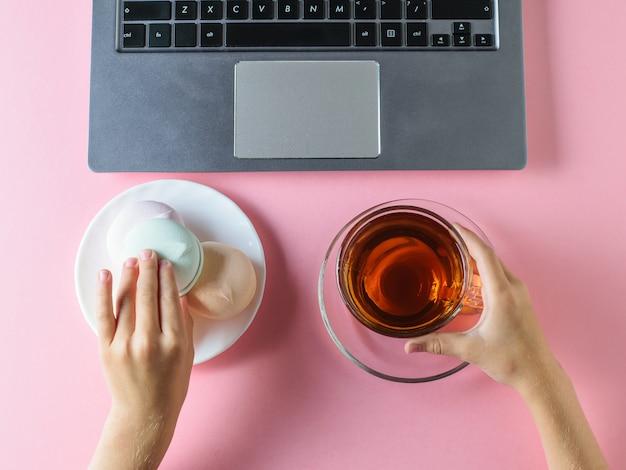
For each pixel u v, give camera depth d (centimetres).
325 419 63
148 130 64
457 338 58
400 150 64
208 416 63
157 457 55
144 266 54
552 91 67
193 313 61
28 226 66
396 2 64
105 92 64
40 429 63
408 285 59
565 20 68
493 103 64
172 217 59
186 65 64
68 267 66
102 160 64
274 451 63
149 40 64
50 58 68
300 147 64
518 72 64
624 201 66
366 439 63
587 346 65
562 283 65
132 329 54
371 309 58
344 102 64
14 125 67
